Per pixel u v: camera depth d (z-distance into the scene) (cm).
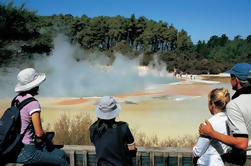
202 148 201
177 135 823
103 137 202
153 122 1004
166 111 1223
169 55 8450
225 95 206
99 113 206
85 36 10081
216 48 15550
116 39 11606
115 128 203
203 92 1973
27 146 227
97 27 10706
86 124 643
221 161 201
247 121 174
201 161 208
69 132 596
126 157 203
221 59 12519
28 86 234
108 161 201
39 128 228
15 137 219
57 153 252
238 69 189
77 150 290
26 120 226
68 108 1258
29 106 225
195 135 816
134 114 1153
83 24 10806
